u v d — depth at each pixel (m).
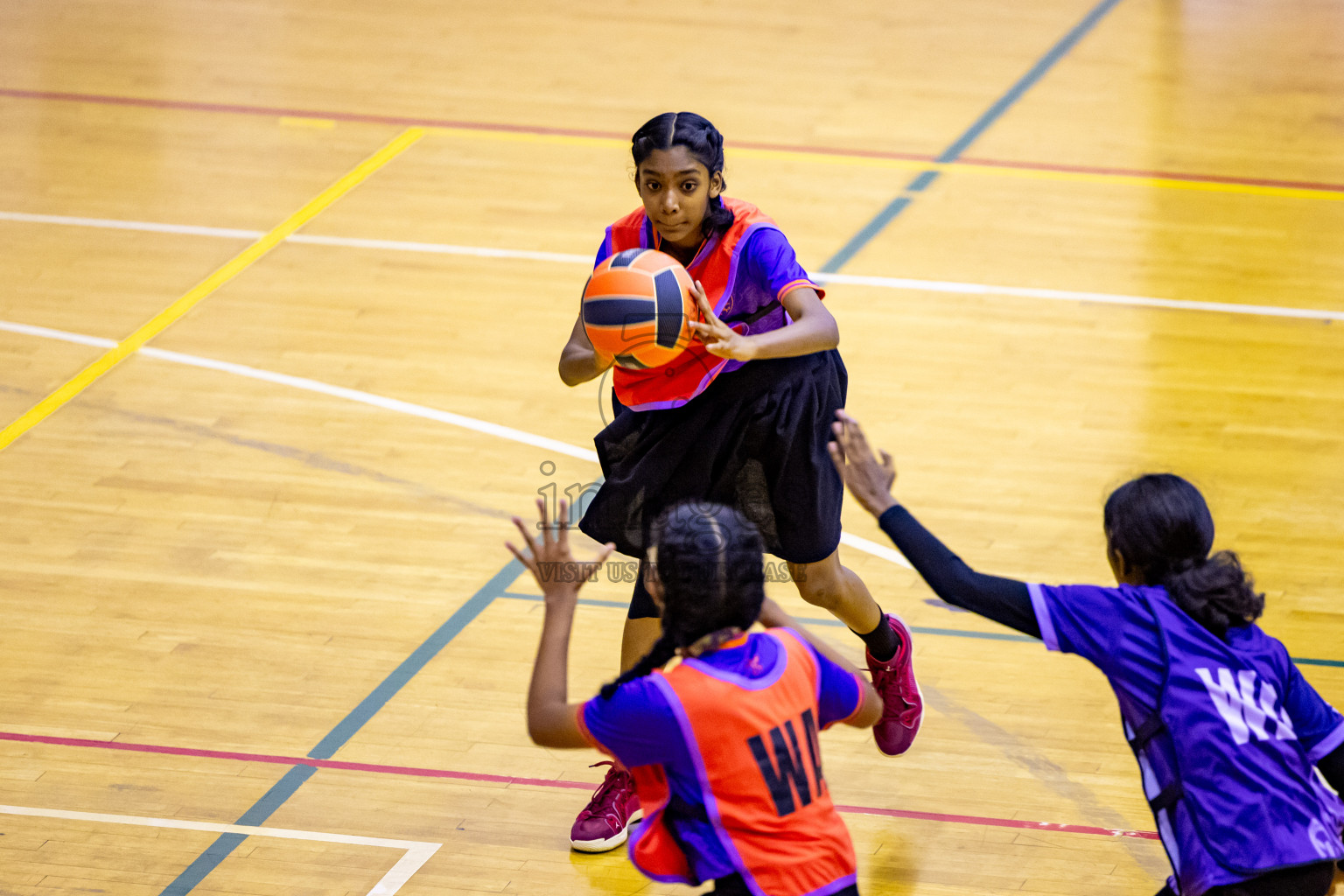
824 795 10.48
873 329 25.89
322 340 25.83
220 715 16.72
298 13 43.00
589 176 32.59
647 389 13.74
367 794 15.50
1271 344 25.19
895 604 18.78
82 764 15.87
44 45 40.31
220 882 14.19
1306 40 39.84
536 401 23.89
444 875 14.35
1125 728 11.03
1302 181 31.67
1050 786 15.58
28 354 25.28
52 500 21.08
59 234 29.80
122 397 23.91
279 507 20.97
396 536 20.30
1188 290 27.17
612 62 39.19
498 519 20.70
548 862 14.57
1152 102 36.09
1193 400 23.47
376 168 33.03
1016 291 27.22
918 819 15.09
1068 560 19.52
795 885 10.11
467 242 29.58
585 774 15.94
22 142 34.16
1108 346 25.23
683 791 10.24
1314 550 19.53
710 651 10.38
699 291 12.23
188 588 19.09
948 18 42.31
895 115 35.62
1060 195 31.28
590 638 18.11
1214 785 10.49
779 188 31.70
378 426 23.11
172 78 38.12
